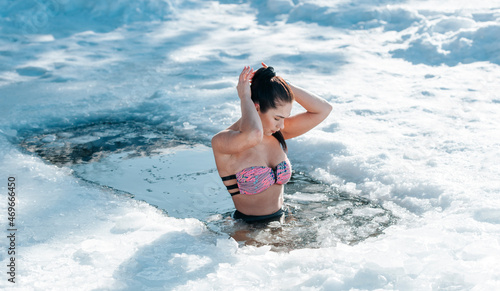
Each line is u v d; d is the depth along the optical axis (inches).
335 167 173.8
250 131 123.2
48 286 101.9
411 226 133.9
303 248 126.3
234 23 423.5
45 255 117.1
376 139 193.8
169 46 367.2
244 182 135.9
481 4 384.5
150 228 131.1
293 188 162.2
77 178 171.2
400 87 265.0
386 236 129.2
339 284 99.9
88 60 336.5
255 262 111.2
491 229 120.1
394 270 102.1
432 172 161.9
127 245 121.2
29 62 331.6
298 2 451.5
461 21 343.3
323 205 150.3
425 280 99.1
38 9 418.9
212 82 283.3
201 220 142.6
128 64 326.0
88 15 433.1
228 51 348.2
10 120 229.3
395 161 172.4
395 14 394.0
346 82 276.4
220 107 241.9
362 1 431.8
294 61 322.3
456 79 271.6
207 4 474.6
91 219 138.7
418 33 350.9
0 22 403.2
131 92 271.9
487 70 282.7
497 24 321.4
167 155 192.4
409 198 148.8
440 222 128.0
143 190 162.1
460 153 176.1
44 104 253.0
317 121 145.9
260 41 369.7
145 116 238.1
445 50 317.7
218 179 170.6
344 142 186.1
